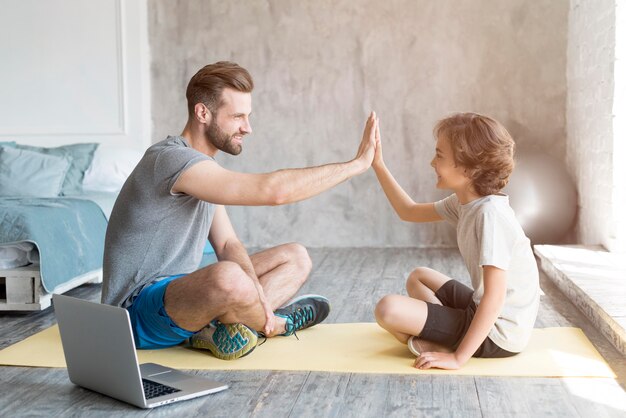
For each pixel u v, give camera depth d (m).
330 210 6.06
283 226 6.12
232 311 2.72
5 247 3.69
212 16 6.07
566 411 2.22
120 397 2.35
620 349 2.84
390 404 2.30
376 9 5.89
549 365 2.64
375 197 6.00
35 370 2.70
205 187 2.66
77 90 6.16
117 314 2.24
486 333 2.60
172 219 2.81
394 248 5.92
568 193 5.28
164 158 2.73
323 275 4.68
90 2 6.09
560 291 4.05
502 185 2.66
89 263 4.18
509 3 5.76
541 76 5.76
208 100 2.86
